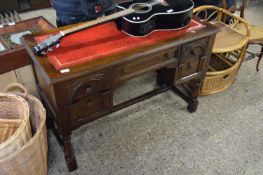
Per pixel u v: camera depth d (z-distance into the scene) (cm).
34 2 312
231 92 200
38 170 125
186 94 188
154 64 132
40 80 136
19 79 156
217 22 204
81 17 151
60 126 122
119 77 124
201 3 222
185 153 155
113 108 140
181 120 176
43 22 173
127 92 198
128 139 162
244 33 200
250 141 163
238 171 146
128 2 144
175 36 133
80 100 118
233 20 222
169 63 138
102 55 117
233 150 157
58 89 107
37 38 127
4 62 143
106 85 121
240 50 200
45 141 128
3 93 125
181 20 137
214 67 205
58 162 148
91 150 154
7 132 129
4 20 280
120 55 117
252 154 155
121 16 128
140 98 158
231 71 185
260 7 326
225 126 172
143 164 148
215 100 192
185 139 163
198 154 154
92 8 147
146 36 132
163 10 134
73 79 108
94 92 120
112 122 173
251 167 148
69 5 146
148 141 161
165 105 187
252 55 210
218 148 158
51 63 111
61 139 145
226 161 151
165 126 171
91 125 170
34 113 133
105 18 127
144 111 182
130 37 131
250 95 198
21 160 109
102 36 131
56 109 117
